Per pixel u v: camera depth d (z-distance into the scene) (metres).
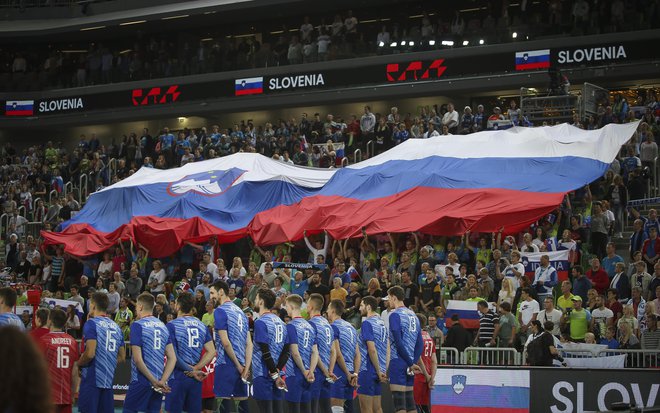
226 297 15.89
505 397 18.69
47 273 34.19
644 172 29.64
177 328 15.00
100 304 14.49
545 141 30.44
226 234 31.55
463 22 44.12
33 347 4.66
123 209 35.00
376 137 38.69
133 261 32.75
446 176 29.55
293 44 47.91
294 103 47.59
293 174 33.78
